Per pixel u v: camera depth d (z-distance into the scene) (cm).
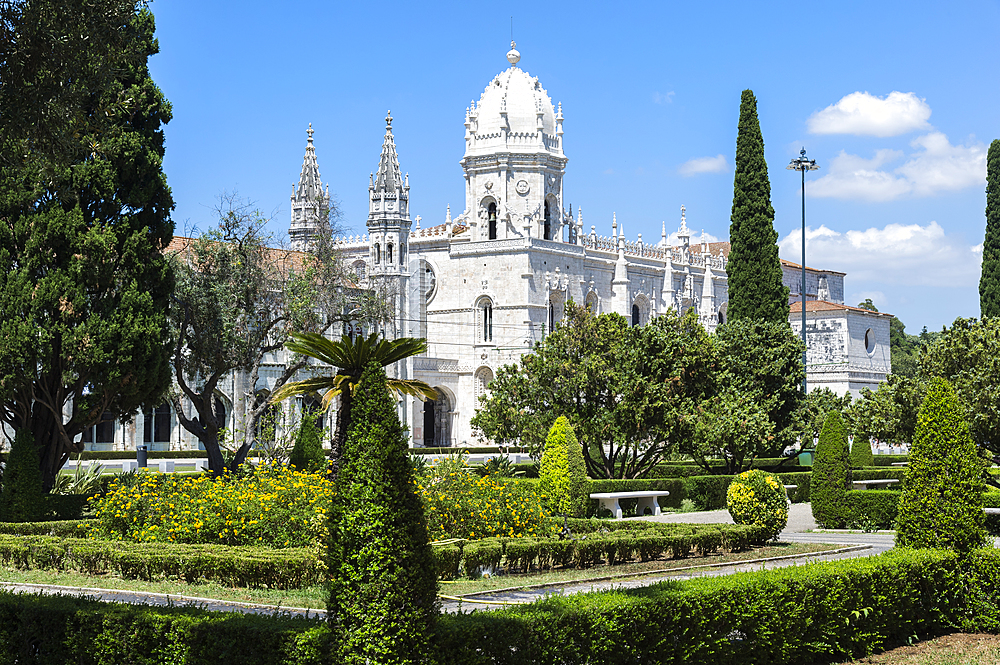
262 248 5331
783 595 1680
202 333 5009
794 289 14638
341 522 1300
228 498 2756
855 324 12019
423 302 11106
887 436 4209
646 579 2514
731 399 5300
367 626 1269
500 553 2542
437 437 10794
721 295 13688
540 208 10862
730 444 5109
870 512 3944
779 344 5900
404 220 10019
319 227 5706
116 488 3120
